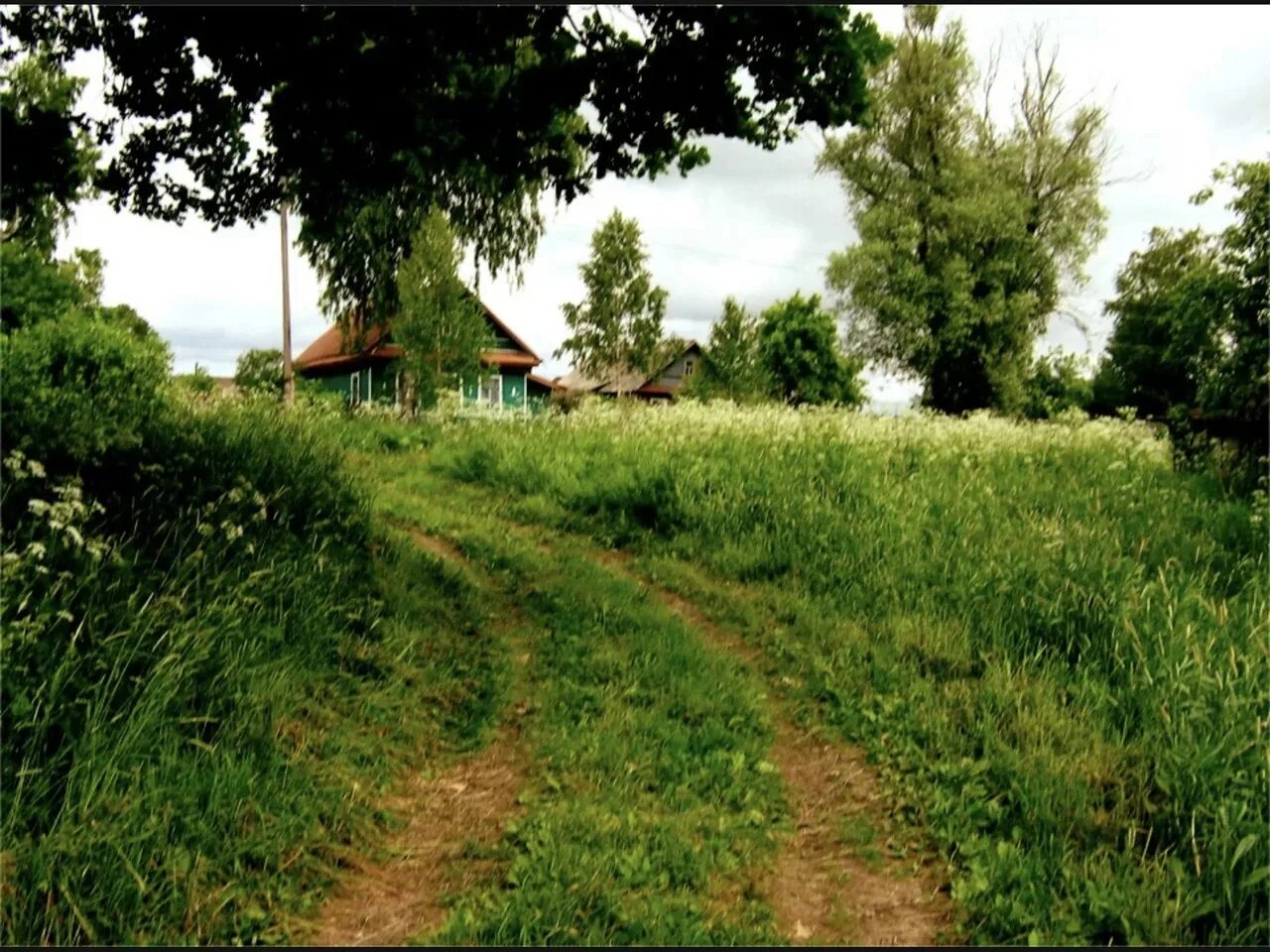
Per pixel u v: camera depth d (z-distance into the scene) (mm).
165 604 5051
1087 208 33656
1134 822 4219
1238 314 11633
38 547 4473
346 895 3930
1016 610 6844
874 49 7648
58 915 3418
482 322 27672
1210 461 12125
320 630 6086
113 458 6266
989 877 3984
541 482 13516
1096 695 5543
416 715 5672
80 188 8352
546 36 7582
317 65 7254
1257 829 3777
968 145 35094
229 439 8547
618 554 10375
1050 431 15141
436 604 7582
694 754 5227
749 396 33969
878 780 5004
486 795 4824
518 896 3760
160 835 3826
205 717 4504
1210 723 4512
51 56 7762
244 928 3584
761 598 8305
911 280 33781
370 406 23875
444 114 8219
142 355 10531
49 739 4066
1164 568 7566
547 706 5820
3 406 5684
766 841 4395
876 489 10508
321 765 4785
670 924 3633
